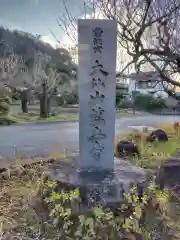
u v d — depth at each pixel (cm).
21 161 532
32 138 975
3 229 267
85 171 328
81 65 332
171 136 805
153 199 290
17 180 412
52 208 271
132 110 1650
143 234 248
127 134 810
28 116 1568
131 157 545
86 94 335
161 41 526
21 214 295
